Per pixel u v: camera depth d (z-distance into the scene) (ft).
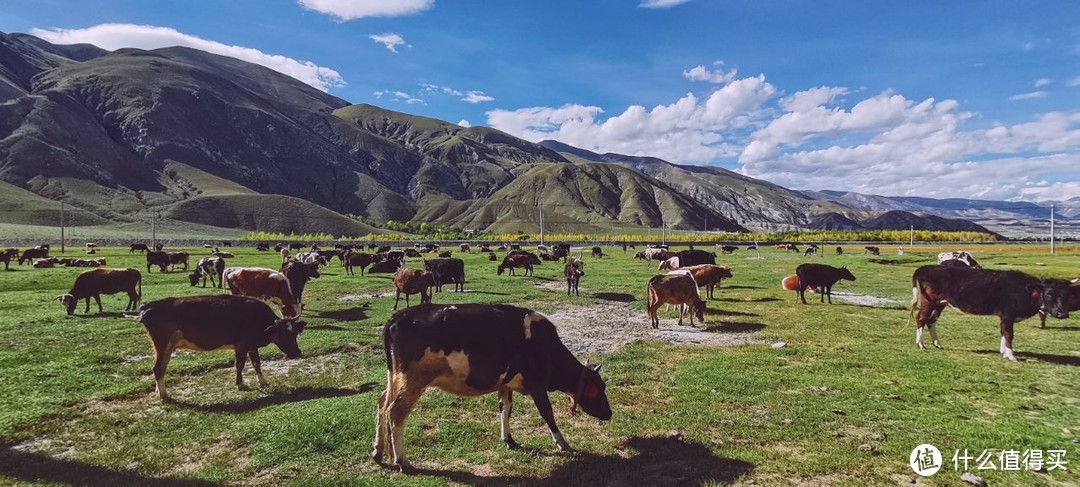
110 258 166.81
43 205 486.38
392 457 24.75
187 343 33.50
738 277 114.93
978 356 43.01
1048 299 40.52
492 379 24.72
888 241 380.58
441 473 23.27
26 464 23.85
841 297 83.56
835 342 49.01
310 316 64.59
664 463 24.07
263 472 23.40
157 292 81.46
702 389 34.47
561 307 73.51
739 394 33.42
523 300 79.51
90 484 22.24
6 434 26.73
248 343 35.04
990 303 43.16
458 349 24.06
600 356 44.21
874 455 24.58
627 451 25.44
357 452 25.11
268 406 31.63
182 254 135.95
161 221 545.85
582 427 28.53
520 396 33.60
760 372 38.40
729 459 24.30
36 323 54.65
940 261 124.67
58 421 28.84
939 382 35.35
